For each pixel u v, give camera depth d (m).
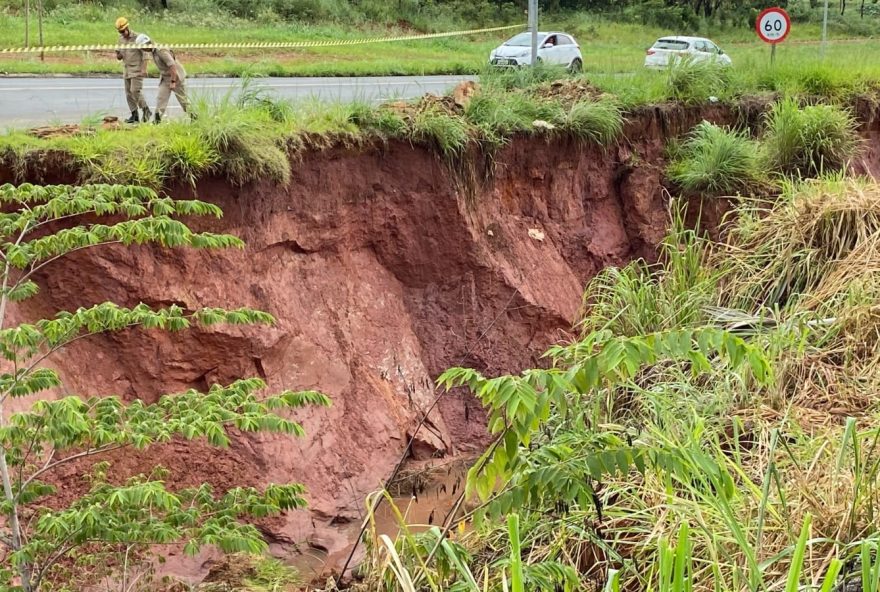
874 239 9.43
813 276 9.62
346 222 9.32
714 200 11.48
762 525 5.05
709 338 4.20
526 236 10.67
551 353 4.87
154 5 28.56
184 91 10.33
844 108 13.56
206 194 8.18
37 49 18.12
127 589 5.95
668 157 12.05
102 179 7.51
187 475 7.62
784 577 5.05
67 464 7.04
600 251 11.27
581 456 4.59
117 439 4.76
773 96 13.37
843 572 5.08
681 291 9.77
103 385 7.70
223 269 8.27
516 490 4.48
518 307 10.21
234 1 30.30
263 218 8.59
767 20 14.50
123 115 11.88
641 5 43.56
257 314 5.49
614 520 5.97
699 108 12.48
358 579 6.21
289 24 29.58
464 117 10.41
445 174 9.84
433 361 9.77
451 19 36.38
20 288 5.41
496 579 5.43
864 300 8.52
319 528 8.00
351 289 9.33
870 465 5.97
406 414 9.20
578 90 11.87
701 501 5.77
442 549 5.00
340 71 19.48
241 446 7.90
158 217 5.43
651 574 5.18
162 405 5.21
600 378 4.34
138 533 4.84
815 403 7.48
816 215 9.98
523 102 11.02
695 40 24.38
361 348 9.18
